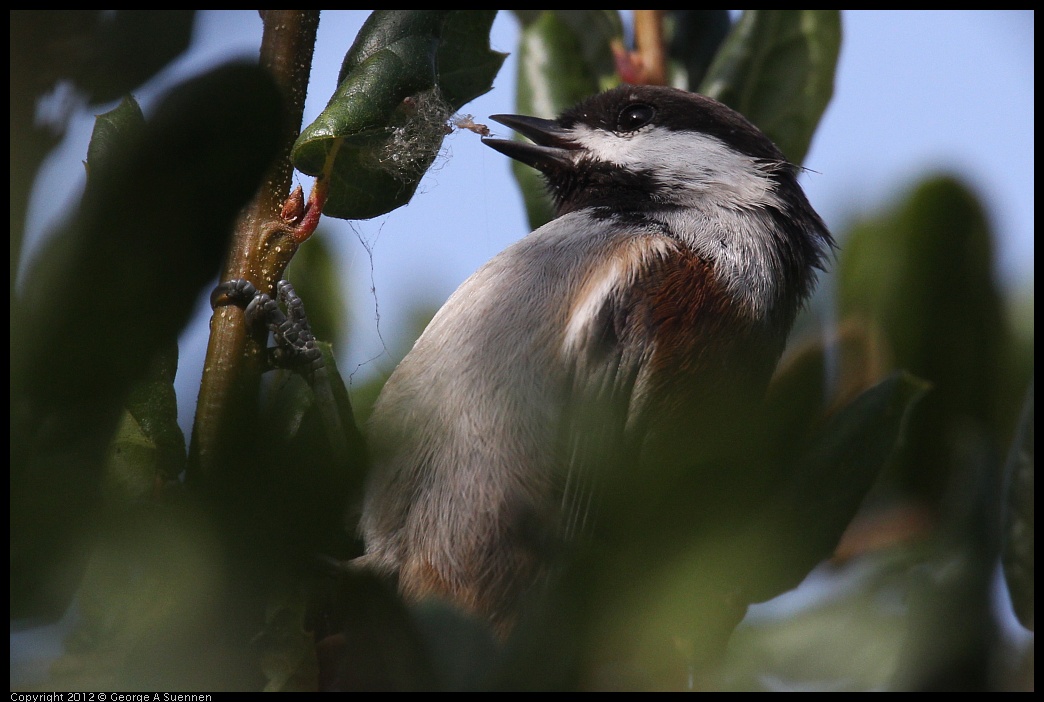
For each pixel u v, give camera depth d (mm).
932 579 624
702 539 574
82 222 430
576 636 532
